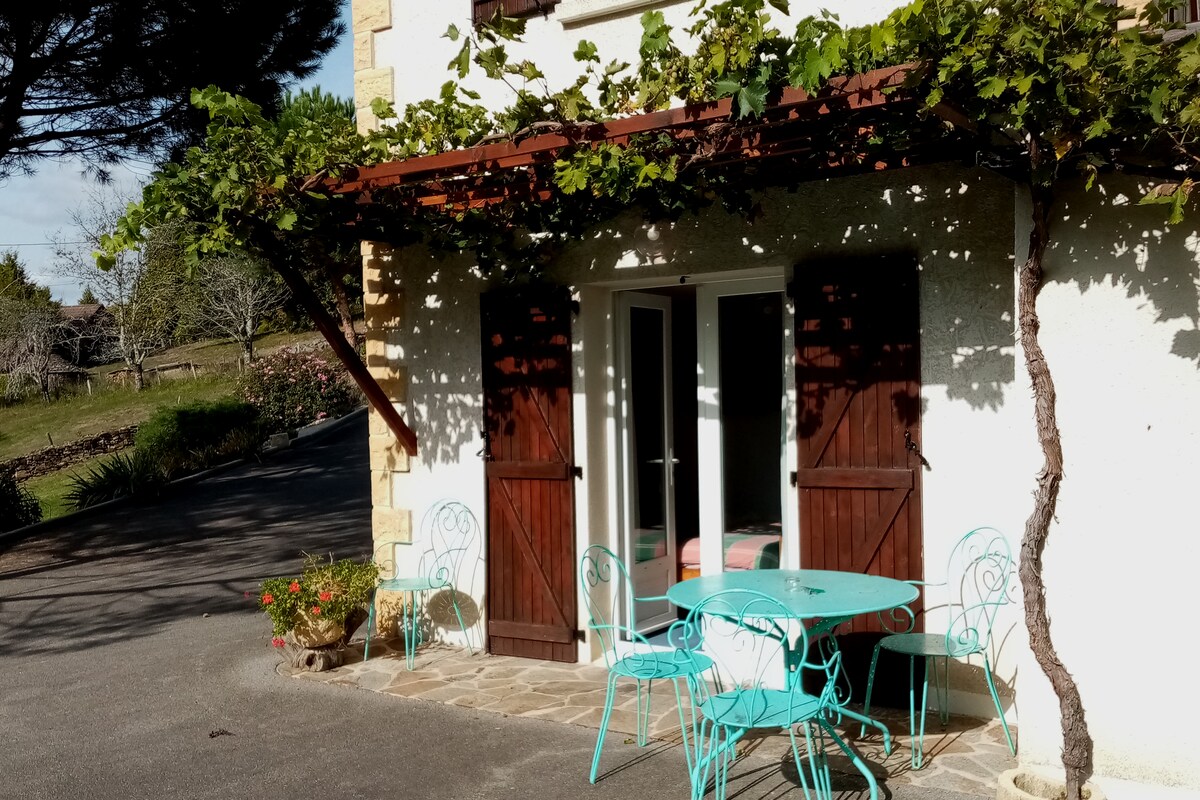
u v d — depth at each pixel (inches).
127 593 339.9
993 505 179.2
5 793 166.7
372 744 181.5
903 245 187.5
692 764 164.2
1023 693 145.6
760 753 169.5
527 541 233.6
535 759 170.4
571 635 228.1
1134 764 137.4
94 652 264.5
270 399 771.4
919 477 185.5
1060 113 127.9
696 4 208.1
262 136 197.8
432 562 251.1
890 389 187.9
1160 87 121.8
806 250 196.9
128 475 547.2
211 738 189.0
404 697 207.6
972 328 180.7
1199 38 123.7
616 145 165.6
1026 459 146.3
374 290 257.4
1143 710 136.8
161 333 1003.3
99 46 367.9
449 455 247.9
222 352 1106.7
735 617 144.6
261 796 160.6
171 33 363.6
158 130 393.4
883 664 189.2
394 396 255.6
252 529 453.1
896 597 152.5
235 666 239.1
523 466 232.8
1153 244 136.2
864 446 190.7
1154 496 136.3
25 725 203.6
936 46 129.7
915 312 185.2
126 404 921.5
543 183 192.2
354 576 237.3
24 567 394.6
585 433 226.5
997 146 145.7
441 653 242.2
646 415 245.3
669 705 196.9
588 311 227.0
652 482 246.8
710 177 184.2
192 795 162.1
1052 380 142.3
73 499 534.9
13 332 998.4
